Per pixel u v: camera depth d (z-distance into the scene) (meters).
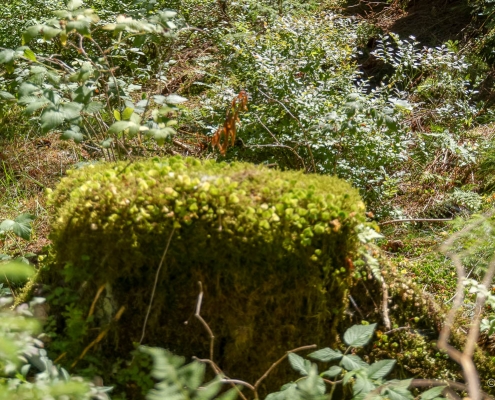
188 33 7.41
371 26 8.23
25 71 4.79
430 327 3.25
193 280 2.93
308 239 2.88
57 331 3.13
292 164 4.84
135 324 2.99
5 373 2.31
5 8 6.81
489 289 3.81
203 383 2.96
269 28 6.41
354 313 3.16
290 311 2.96
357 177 4.69
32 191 4.89
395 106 4.88
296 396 2.01
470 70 7.02
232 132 3.96
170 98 3.55
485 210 4.75
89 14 3.42
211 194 2.92
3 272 1.66
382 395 2.12
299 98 4.93
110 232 2.89
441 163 5.48
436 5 8.80
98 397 2.46
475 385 1.87
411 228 4.70
